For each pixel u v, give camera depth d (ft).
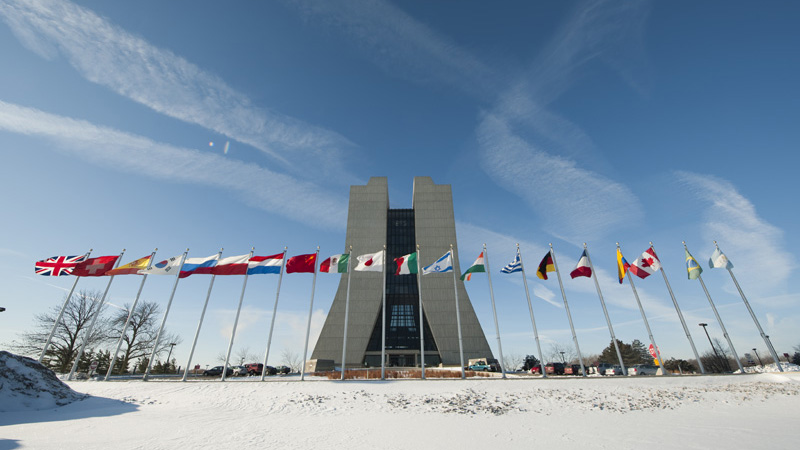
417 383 81.41
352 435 45.50
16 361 68.39
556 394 71.92
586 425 51.37
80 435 42.24
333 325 212.02
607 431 47.34
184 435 43.52
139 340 179.32
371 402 67.46
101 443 38.55
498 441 42.78
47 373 71.97
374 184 260.01
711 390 75.61
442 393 73.10
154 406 65.98
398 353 202.28
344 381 84.79
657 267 99.04
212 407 65.67
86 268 100.12
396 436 45.19
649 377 84.64
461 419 55.93
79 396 69.41
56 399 64.44
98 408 62.54
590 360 328.08
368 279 224.53
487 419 55.93
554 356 323.57
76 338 159.12
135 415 56.95
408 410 62.28
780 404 64.95
